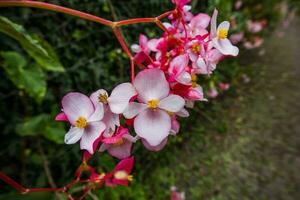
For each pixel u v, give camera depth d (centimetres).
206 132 48
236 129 51
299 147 50
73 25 28
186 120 44
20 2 11
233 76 59
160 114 10
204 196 40
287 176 45
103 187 31
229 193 41
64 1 26
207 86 46
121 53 32
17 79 22
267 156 47
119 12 31
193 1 28
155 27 35
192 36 12
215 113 52
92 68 30
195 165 43
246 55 71
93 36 30
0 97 24
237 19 58
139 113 10
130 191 33
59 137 25
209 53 11
